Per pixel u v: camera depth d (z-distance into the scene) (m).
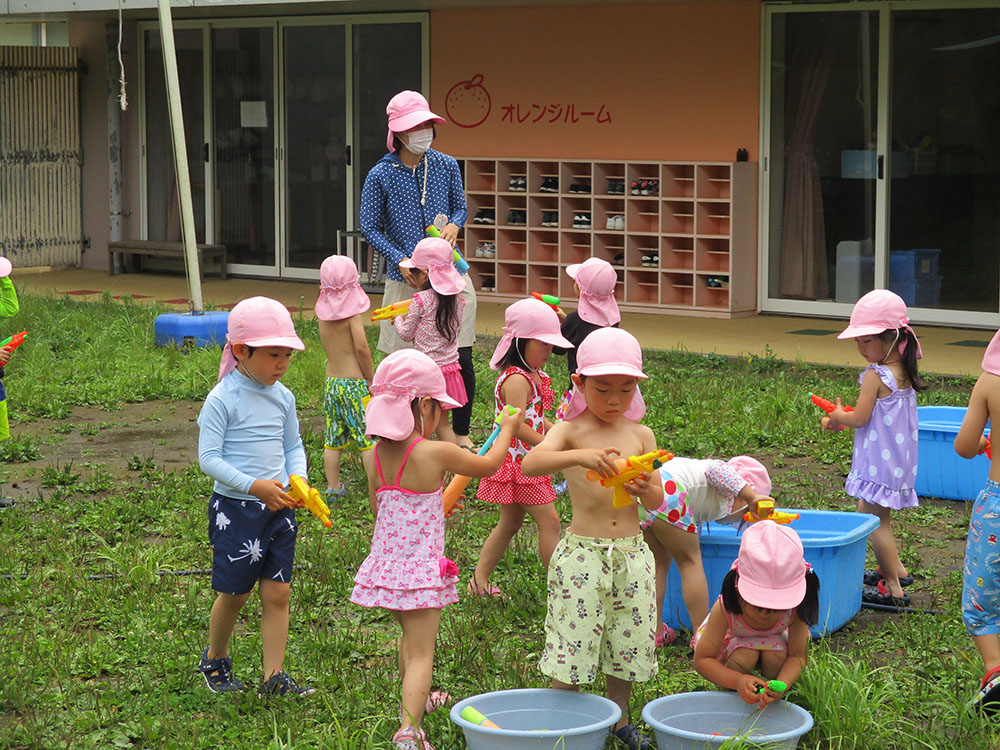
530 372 5.87
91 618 5.58
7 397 10.30
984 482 7.39
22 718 4.55
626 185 14.59
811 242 14.02
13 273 18.75
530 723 4.32
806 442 8.80
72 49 19.09
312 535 6.75
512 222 15.62
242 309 4.79
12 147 18.61
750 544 4.28
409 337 7.57
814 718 4.33
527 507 5.75
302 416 9.84
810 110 13.81
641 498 4.23
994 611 4.61
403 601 4.33
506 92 15.57
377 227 8.56
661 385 10.33
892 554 5.78
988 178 12.95
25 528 6.87
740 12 13.97
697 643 4.45
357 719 4.54
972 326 13.12
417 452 4.40
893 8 13.19
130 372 11.36
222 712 4.61
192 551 6.48
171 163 18.73
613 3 14.66
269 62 17.56
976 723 4.37
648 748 4.24
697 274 14.26
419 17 16.16
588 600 4.27
